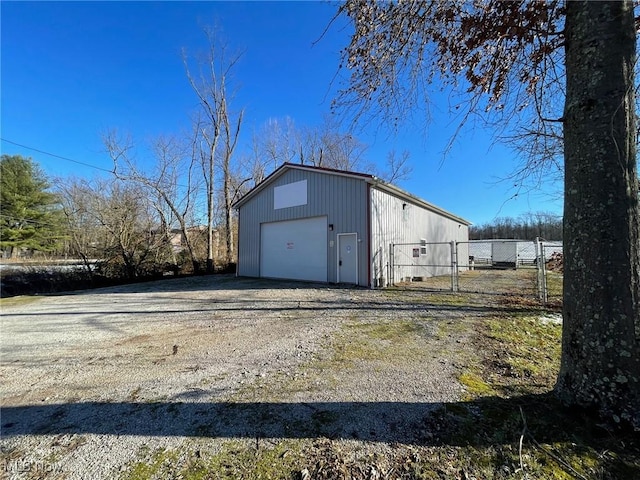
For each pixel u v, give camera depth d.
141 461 2.06
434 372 3.46
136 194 18.89
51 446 2.28
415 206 14.58
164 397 3.04
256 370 3.70
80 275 15.38
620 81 2.13
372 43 3.45
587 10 2.22
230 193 24.00
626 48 2.15
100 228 20.02
